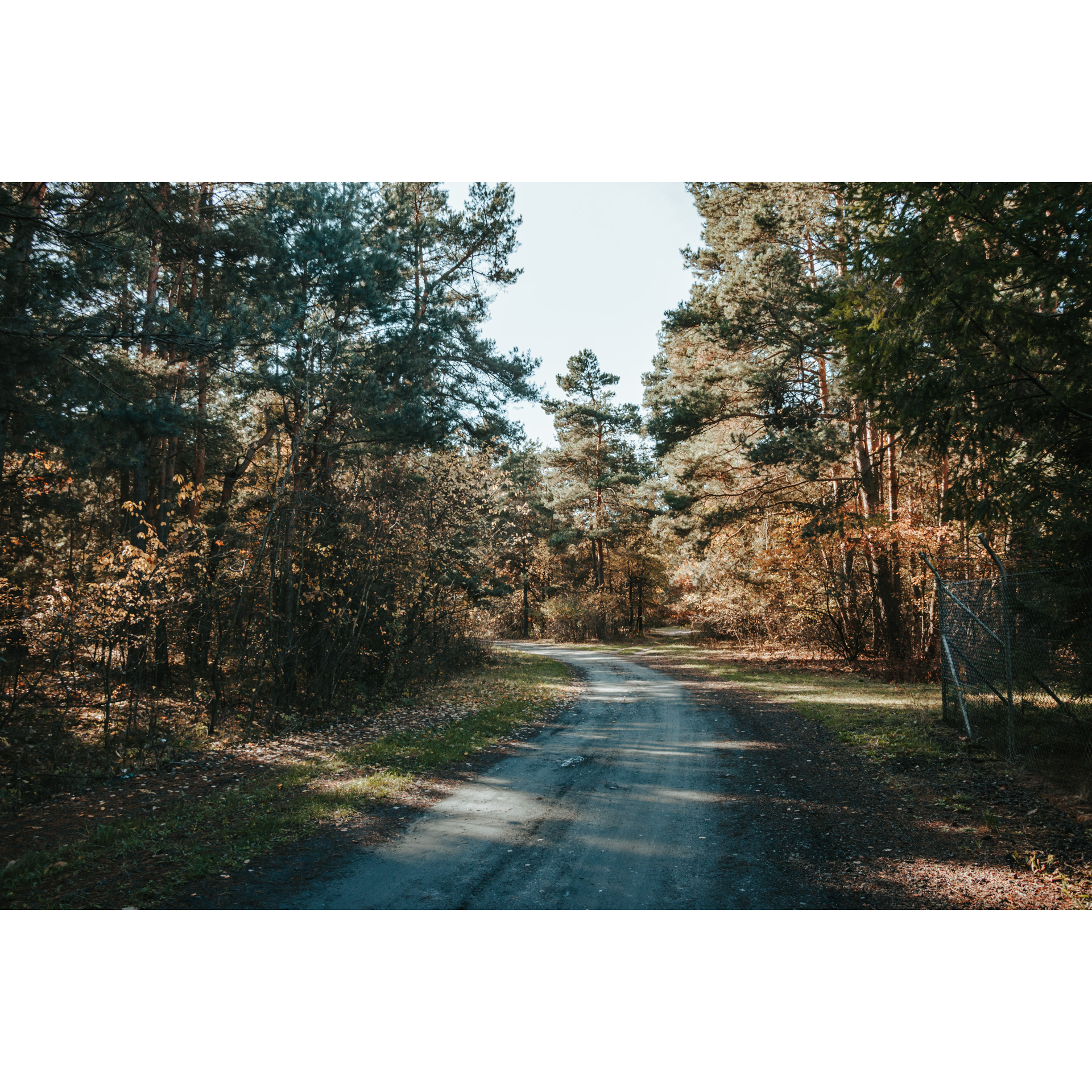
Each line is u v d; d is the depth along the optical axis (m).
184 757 9.16
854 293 7.81
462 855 5.86
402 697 14.73
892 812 6.79
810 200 19.47
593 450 47.78
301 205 13.52
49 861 5.50
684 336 25.14
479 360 18.53
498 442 19.52
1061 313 6.80
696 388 23.25
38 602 8.61
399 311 15.27
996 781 7.63
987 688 9.21
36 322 9.25
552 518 45.97
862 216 7.50
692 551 29.14
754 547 27.84
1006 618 8.43
